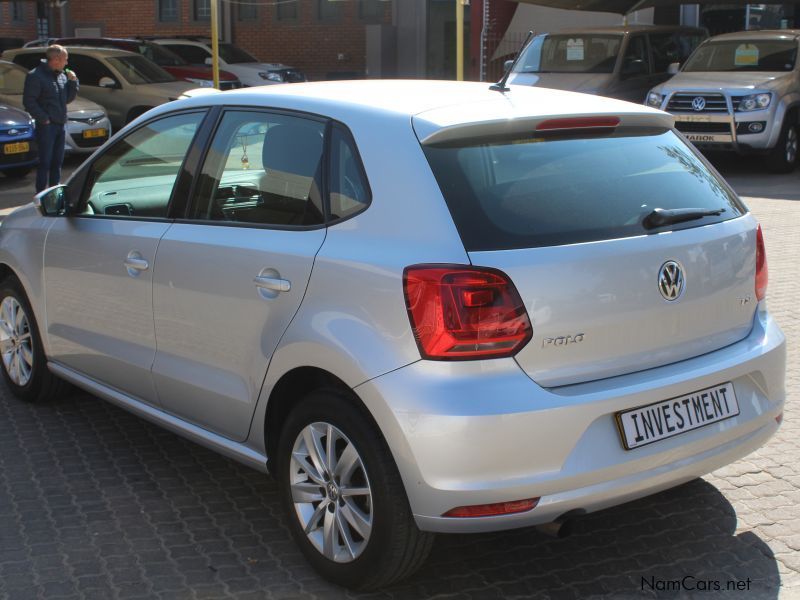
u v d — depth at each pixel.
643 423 3.35
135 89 18.00
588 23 22.52
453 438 3.11
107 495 4.43
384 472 3.33
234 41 29.36
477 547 3.94
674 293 3.48
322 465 3.59
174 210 4.34
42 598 3.55
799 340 6.65
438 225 3.27
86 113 16.34
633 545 3.94
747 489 4.43
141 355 4.48
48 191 5.02
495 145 3.51
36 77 12.52
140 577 3.71
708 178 3.92
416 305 3.19
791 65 15.59
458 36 17.19
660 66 17.45
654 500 4.33
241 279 3.85
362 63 28.09
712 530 4.05
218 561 3.84
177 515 4.24
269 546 3.97
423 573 3.74
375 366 3.26
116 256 4.56
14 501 4.35
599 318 3.30
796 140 15.62
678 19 22.28
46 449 4.96
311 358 3.50
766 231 10.52
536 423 3.14
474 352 3.14
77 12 31.25
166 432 5.22
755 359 3.69
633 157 3.75
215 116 4.30
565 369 3.26
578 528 4.09
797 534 4.01
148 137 4.62
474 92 4.01
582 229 3.37
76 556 3.86
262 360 3.75
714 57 16.11
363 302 3.35
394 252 3.32
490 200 3.33
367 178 3.52
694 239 3.58
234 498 4.41
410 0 27.09
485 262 3.18
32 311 5.39
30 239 5.27
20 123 14.09
